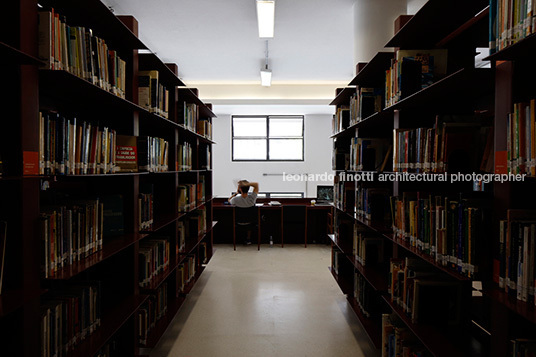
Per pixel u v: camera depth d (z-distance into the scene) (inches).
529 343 41.7
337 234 143.1
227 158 320.2
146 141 87.1
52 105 70.2
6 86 45.4
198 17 148.3
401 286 75.7
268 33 145.7
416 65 71.2
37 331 48.4
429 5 59.7
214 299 138.6
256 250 225.0
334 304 133.3
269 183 321.4
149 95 89.3
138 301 80.4
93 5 62.7
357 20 135.2
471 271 49.3
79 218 59.9
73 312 58.7
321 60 209.3
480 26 66.7
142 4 136.3
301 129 325.7
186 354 96.3
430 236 61.8
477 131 58.2
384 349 83.8
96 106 79.6
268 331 110.7
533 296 40.0
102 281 82.5
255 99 276.5
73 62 56.9
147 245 98.3
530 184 44.8
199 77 252.5
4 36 46.1
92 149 63.8
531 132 39.8
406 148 71.4
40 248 49.8
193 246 132.0
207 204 181.2
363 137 113.5
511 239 43.0
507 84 45.2
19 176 44.0
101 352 69.6
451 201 55.4
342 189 132.4
